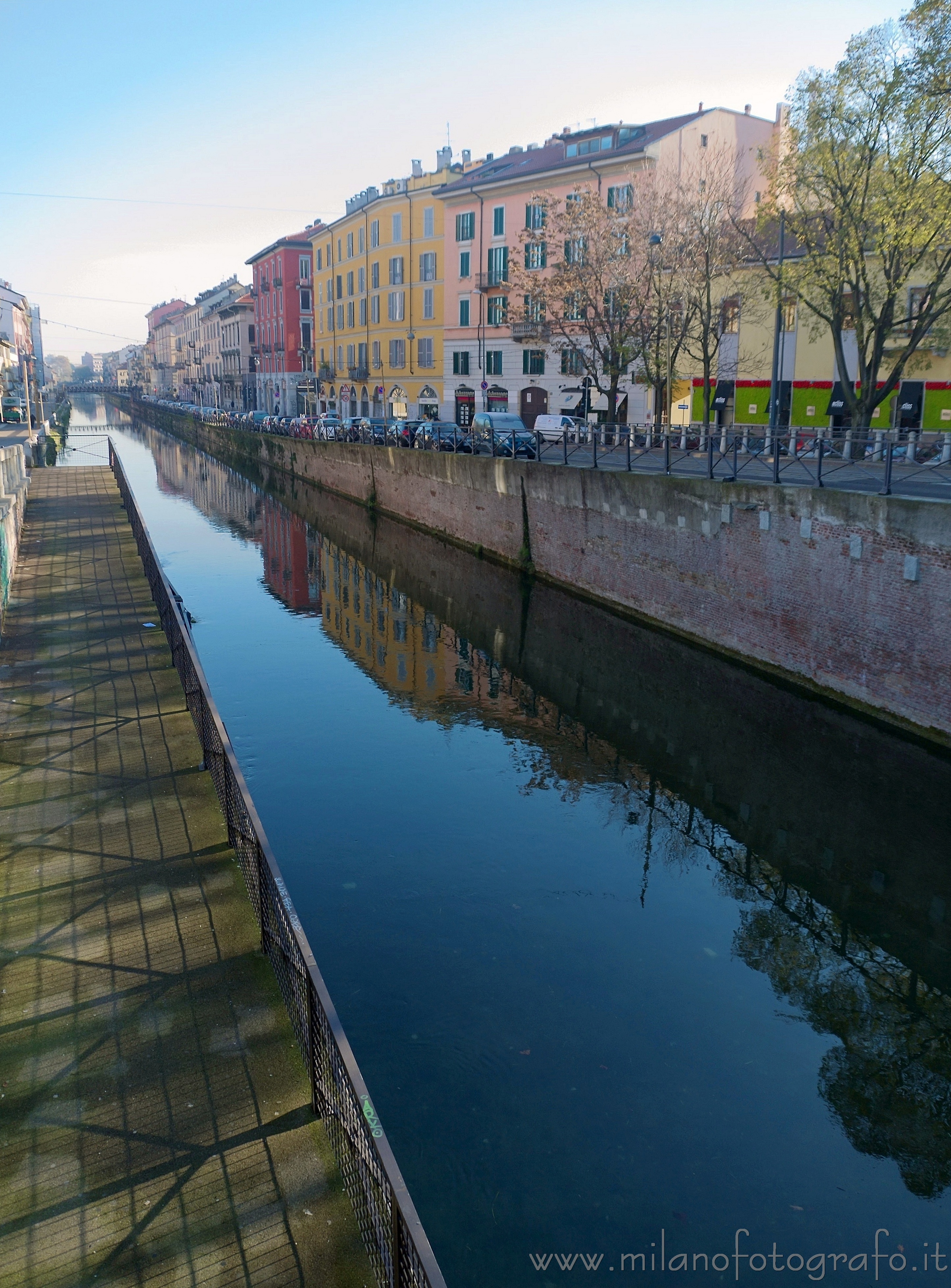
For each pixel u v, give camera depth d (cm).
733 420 3744
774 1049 886
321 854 1231
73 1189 477
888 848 1280
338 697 1873
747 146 4281
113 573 1941
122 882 753
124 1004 611
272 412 8969
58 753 1012
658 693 1853
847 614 1584
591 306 3281
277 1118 521
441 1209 702
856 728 1538
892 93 1973
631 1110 802
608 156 4153
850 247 2181
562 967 1000
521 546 2798
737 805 1402
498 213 4922
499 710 1808
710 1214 705
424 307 5828
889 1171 750
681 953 1037
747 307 3503
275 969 639
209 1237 451
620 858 1239
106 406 18075
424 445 3834
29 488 3272
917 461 1862
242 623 2475
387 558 3256
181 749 1022
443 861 1219
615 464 2553
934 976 1016
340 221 6769
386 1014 916
